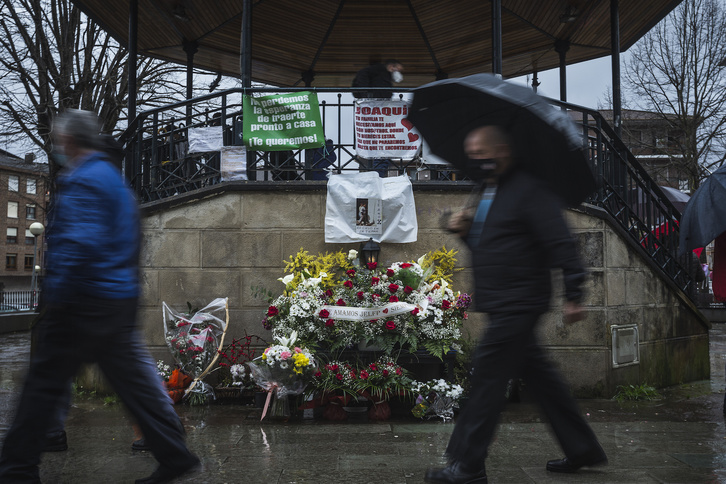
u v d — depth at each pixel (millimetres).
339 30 10930
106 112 20000
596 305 6488
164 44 11320
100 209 3010
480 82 3217
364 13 10328
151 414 3062
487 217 3129
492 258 3033
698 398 6500
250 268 6469
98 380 6484
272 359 5156
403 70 12695
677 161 25562
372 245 6379
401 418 5418
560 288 6477
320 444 4426
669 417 5492
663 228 7922
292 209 6512
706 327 7969
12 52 19188
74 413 5582
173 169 7543
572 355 6449
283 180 6738
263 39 11172
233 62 12320
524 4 9859
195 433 4797
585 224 6551
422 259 6125
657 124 27875
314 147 6617
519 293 2982
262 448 4301
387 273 5680
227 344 6398
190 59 11133
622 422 5246
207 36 10945
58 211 3033
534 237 3004
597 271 6520
